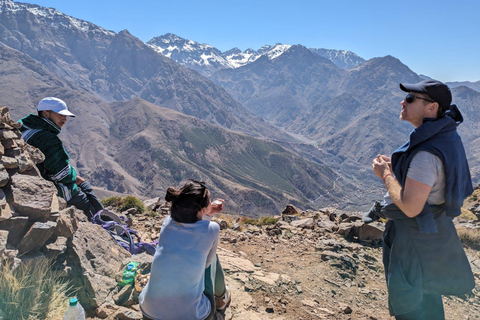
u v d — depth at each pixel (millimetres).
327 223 5727
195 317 1773
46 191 2342
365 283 3639
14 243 2086
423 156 1500
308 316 2740
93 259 2525
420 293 1590
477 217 7566
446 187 1522
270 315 2650
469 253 5168
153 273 1783
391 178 1658
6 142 2373
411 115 1634
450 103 1579
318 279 3520
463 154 1568
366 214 1895
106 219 3531
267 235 5020
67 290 2188
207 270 1982
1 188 2193
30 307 1905
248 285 3086
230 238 4547
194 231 1809
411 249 1611
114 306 2291
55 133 3158
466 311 3219
